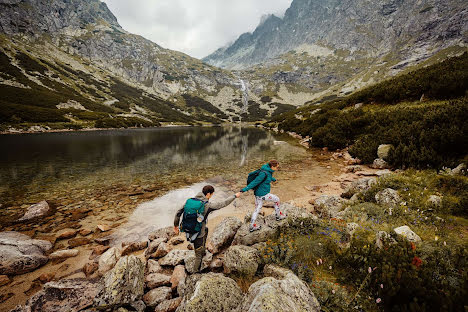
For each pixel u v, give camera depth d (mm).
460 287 2859
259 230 5793
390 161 13695
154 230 7535
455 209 5750
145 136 50438
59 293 4051
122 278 3961
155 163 19250
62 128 65562
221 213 8992
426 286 3016
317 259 4367
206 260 5164
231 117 178625
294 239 5156
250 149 27719
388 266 3342
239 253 4691
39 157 22344
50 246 6422
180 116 152250
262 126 102688
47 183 13219
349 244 4672
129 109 129000
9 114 60250
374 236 4816
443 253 3826
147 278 4766
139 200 10477
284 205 7266
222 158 21531
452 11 185000
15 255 5348
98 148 29531
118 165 18453
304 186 12164
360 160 16719
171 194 11289
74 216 8711
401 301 2939
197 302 3318
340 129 24391
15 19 174250
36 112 68625
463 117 11586
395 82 27688
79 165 18453
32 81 101000
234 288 3730
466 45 144750
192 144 34594
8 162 19766
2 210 9250
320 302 3230
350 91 189375
